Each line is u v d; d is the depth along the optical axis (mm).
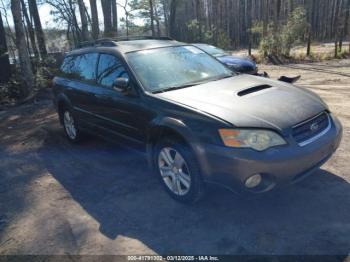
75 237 3367
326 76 12102
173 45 4875
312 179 4004
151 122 3773
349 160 4438
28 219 3793
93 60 5062
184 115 3443
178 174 3666
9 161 5656
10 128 7910
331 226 3146
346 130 5551
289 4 36875
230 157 3053
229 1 54500
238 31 54875
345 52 19125
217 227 3293
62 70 6199
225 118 3170
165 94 3826
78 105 5438
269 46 19125
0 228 3662
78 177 4746
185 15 43375
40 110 9680
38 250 3223
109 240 3268
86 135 6000
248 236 3119
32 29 21828
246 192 3137
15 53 15891
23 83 11609
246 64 10227
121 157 5309
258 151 3031
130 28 28625
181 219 3480
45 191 4426
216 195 3836
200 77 4371
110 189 4289
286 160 3045
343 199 3559
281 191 3791
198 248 3033
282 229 3168
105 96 4574
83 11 17891
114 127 4617
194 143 3277
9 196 4398
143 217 3592
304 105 3496
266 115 3223
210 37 26219
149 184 4305
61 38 31250
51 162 5406
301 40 20047
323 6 51938
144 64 4305
